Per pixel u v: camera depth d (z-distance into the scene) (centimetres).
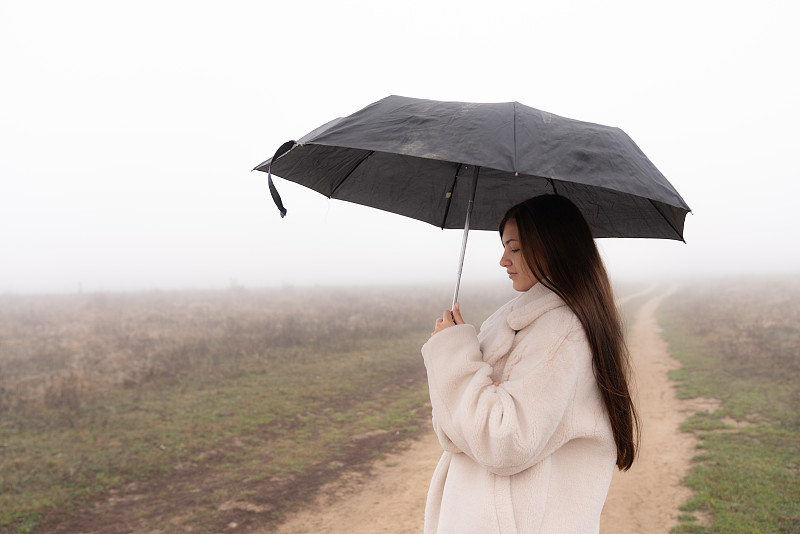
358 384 1140
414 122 119
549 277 136
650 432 780
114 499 549
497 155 107
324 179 196
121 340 1581
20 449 675
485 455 121
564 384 122
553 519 125
